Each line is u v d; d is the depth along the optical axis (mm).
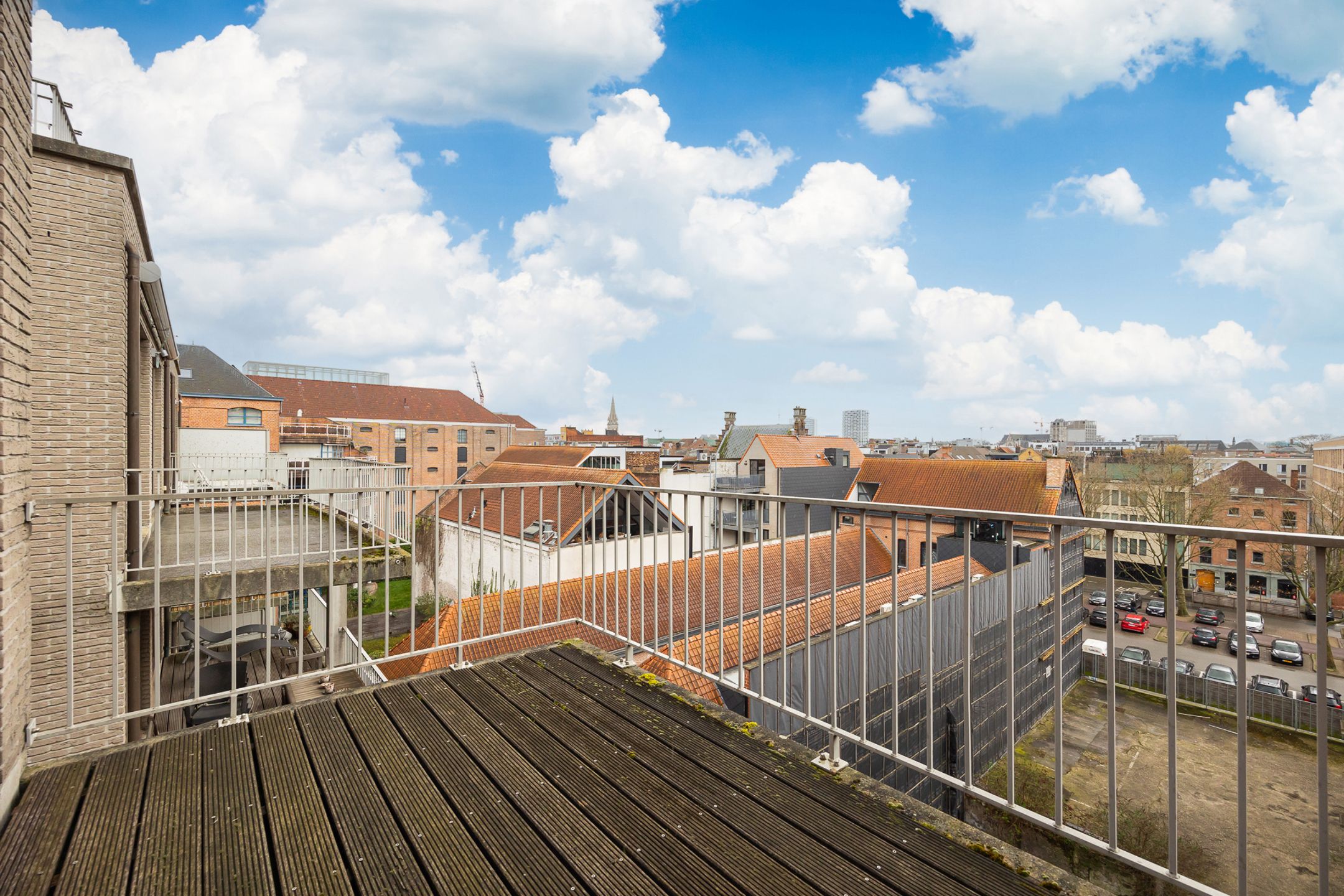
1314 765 19484
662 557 20391
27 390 2545
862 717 2418
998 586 17984
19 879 1795
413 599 3512
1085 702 24125
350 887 1792
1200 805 17375
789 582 15289
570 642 3898
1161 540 37812
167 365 11984
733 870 1855
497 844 1976
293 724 2789
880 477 29875
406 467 10688
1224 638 30141
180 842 1973
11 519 2230
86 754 2473
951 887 1796
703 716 2895
